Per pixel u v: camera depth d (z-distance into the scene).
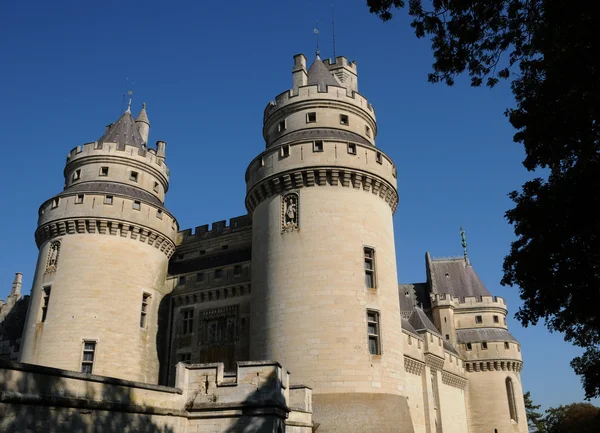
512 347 58.09
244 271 36.16
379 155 31.86
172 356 37.06
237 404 18.22
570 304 19.08
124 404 16.41
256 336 29.17
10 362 13.65
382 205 31.70
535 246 18.72
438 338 47.72
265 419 17.89
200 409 18.53
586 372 26.12
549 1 14.49
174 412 18.05
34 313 35.28
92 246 35.88
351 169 30.20
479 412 55.84
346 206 29.83
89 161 39.69
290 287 28.52
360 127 34.31
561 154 17.55
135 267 36.97
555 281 18.45
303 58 36.59
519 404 57.06
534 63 17.78
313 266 28.50
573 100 15.91
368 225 30.16
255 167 32.59
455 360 53.62
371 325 28.61
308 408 24.30
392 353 28.45
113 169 39.50
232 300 36.12
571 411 74.38
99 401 15.71
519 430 55.91
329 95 33.84
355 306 27.92
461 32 15.97
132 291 36.31
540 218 18.31
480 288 62.38
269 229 30.62
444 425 46.78
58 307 34.47
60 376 14.91
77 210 36.22
